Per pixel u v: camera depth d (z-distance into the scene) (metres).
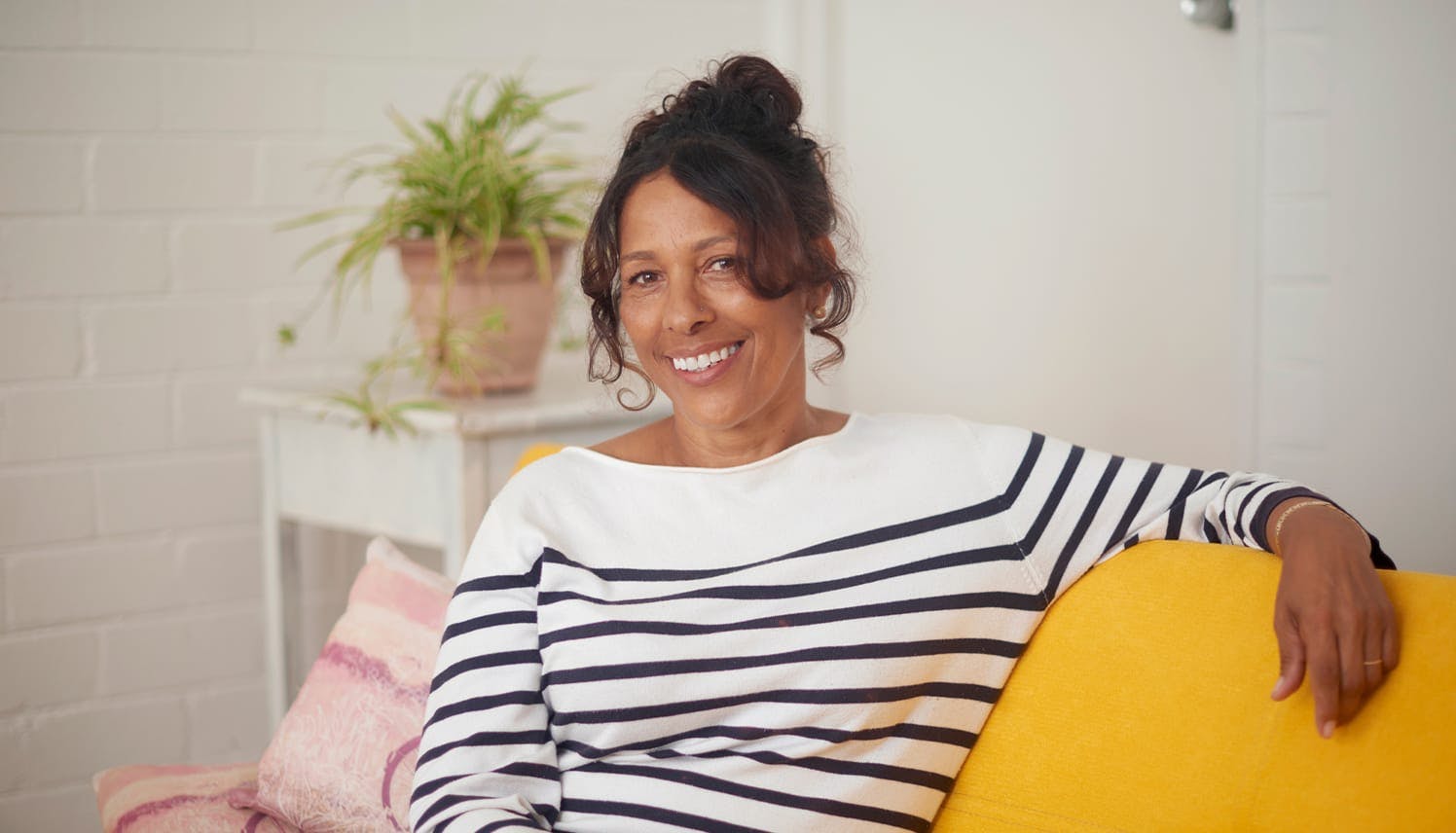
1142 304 2.40
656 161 1.21
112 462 2.23
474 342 1.97
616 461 1.26
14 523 2.16
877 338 2.66
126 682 2.26
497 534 1.23
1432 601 0.99
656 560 1.20
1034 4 2.45
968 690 1.16
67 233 2.17
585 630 1.16
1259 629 1.06
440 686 1.19
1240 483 1.16
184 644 2.31
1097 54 2.39
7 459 2.15
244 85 2.28
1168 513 1.18
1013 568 1.17
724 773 1.13
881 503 1.20
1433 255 1.87
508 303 1.99
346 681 1.46
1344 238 1.95
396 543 2.49
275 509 2.22
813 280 1.23
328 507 2.12
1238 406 2.08
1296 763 0.98
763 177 1.18
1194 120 2.32
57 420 2.18
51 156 2.14
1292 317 2.00
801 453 1.23
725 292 1.19
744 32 2.70
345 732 1.42
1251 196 2.02
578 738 1.18
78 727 2.23
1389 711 0.96
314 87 2.33
